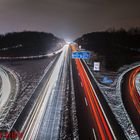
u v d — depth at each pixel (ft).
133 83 205.26
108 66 284.82
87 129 109.70
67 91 175.01
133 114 131.75
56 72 252.42
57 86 191.11
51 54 432.25
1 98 160.97
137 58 362.53
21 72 256.73
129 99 158.92
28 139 100.07
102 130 109.09
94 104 145.18
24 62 331.57
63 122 117.50
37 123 116.78
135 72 255.50
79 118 122.21
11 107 141.49
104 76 233.55
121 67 285.84
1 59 360.48
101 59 321.73
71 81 208.03
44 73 248.73
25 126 113.39
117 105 145.59
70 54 426.92
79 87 187.11
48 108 138.21
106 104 146.10
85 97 159.84
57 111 132.87
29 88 187.73
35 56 397.80
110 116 126.72
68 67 283.18
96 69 250.37
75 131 107.34
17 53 427.74
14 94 170.40
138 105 147.13
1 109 138.21
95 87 188.34
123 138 102.89
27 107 140.97
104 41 570.46
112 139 101.24
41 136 102.83
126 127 114.32
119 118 124.88
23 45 542.16
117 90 181.06
